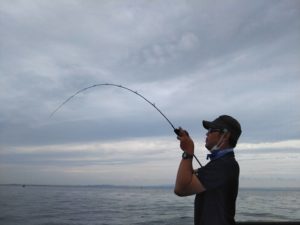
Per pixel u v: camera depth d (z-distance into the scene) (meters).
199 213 2.15
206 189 2.09
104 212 30.86
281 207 42.12
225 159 2.19
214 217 2.06
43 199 58.62
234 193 2.17
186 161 2.08
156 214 29.25
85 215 27.55
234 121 2.29
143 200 62.16
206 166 2.20
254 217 25.64
